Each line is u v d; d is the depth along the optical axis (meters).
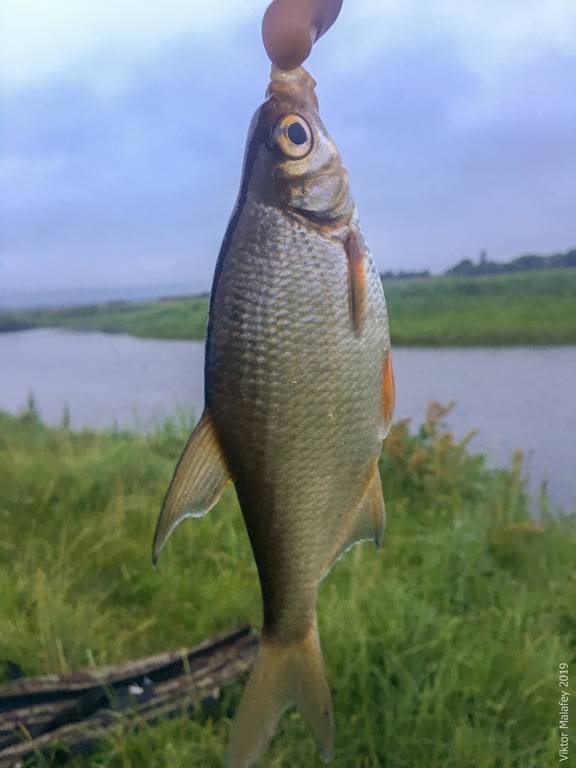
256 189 0.21
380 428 0.22
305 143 0.21
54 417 1.30
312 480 0.22
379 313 0.22
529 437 0.96
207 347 0.21
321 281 0.21
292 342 0.21
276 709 0.23
